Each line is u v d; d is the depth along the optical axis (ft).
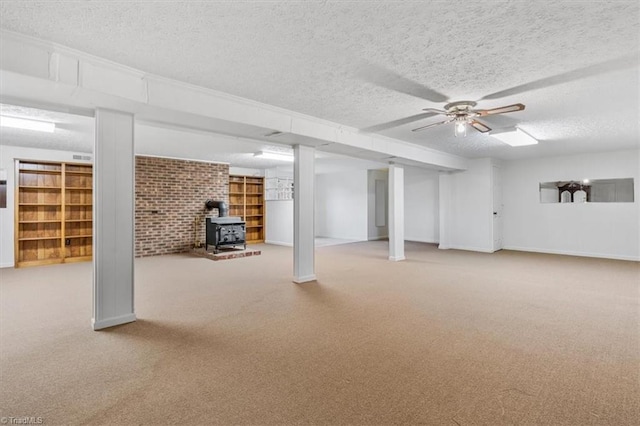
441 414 6.10
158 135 17.69
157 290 14.99
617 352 8.64
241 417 6.02
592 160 23.91
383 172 37.96
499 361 8.17
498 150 23.03
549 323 10.73
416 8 6.69
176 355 8.48
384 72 9.83
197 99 10.93
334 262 22.21
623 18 7.00
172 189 26.37
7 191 20.76
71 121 14.62
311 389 6.93
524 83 10.66
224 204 27.71
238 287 15.52
